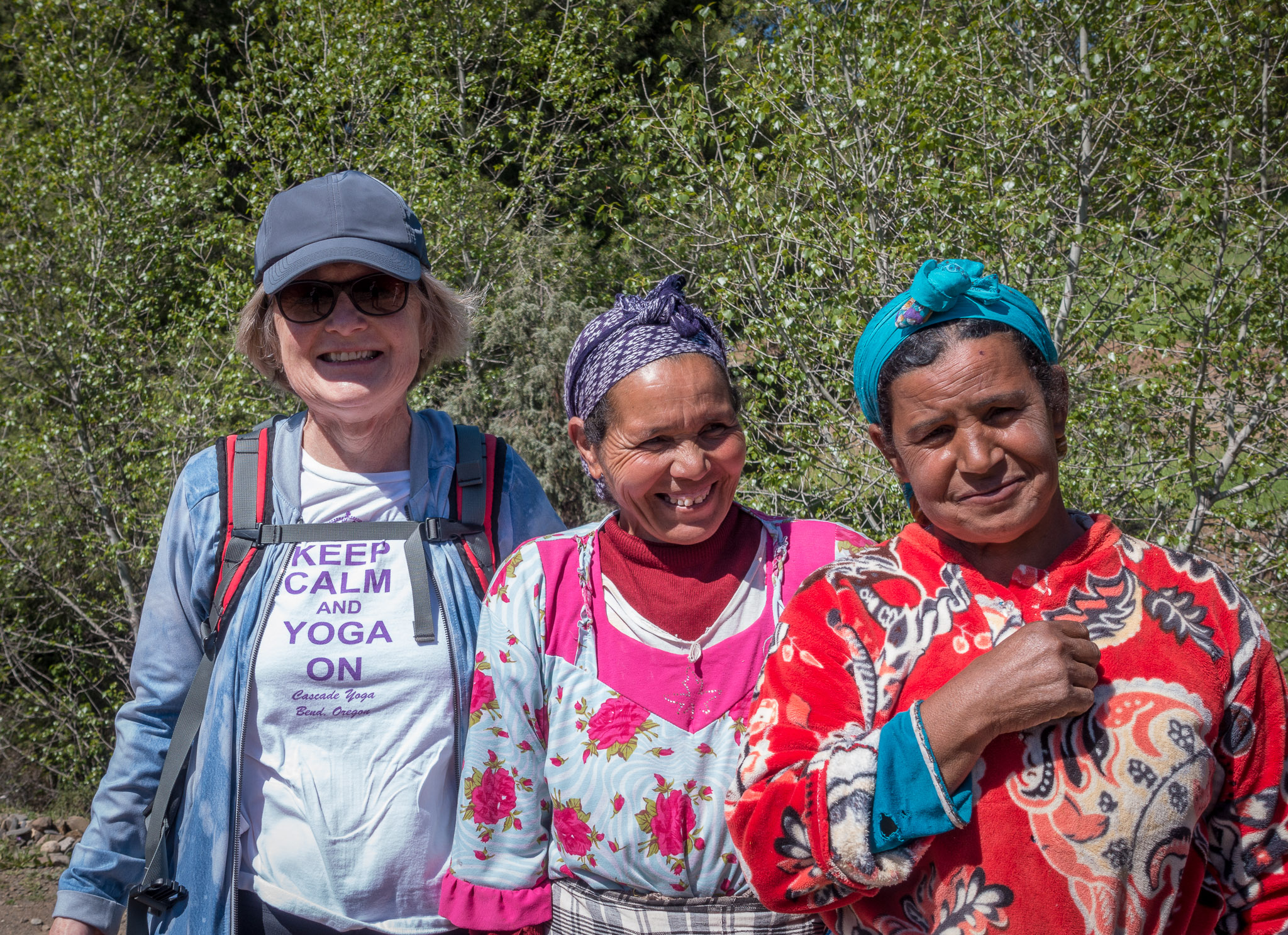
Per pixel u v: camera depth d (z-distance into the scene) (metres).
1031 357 1.15
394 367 1.74
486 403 9.43
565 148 10.65
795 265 5.77
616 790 1.41
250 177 9.84
